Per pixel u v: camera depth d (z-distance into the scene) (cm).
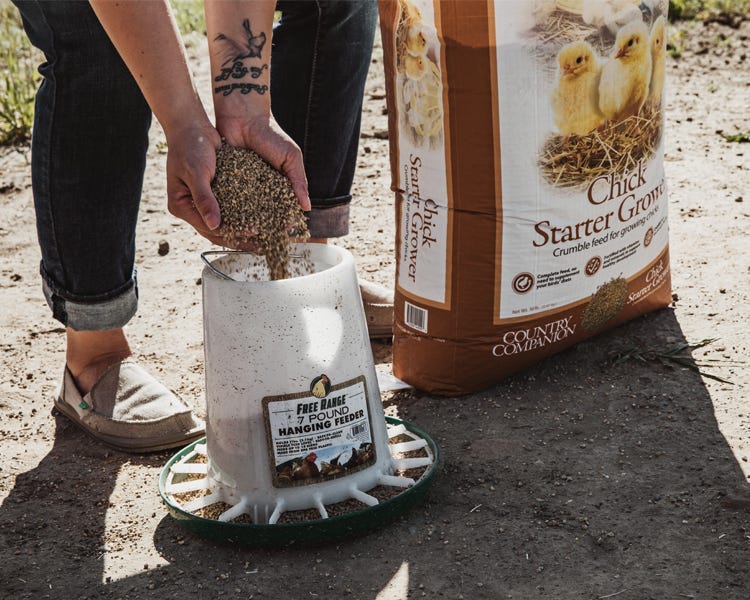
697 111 460
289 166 199
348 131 272
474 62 220
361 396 194
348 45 259
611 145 237
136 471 226
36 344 295
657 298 273
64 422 251
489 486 207
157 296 321
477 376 245
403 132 240
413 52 229
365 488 197
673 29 589
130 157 223
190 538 197
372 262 333
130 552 195
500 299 237
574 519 193
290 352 186
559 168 230
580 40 223
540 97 223
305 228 206
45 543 200
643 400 237
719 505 193
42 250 231
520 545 186
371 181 414
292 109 266
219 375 191
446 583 177
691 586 171
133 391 239
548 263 237
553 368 255
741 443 215
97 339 244
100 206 223
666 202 270
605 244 246
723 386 239
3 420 253
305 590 178
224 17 199
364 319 199
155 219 390
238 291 185
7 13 698
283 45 263
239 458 191
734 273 297
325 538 188
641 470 208
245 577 183
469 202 231
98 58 208
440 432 231
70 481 222
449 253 237
